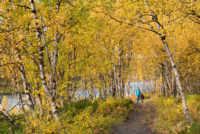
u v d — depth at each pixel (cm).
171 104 992
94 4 675
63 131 440
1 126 569
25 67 544
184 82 2394
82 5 612
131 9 618
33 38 482
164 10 582
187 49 1182
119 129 691
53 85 512
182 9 538
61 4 628
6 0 405
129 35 1044
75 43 807
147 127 707
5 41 435
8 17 411
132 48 1181
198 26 875
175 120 669
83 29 702
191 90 2270
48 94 489
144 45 1159
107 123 709
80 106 927
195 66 1318
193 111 709
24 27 439
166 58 1508
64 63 750
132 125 751
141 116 937
